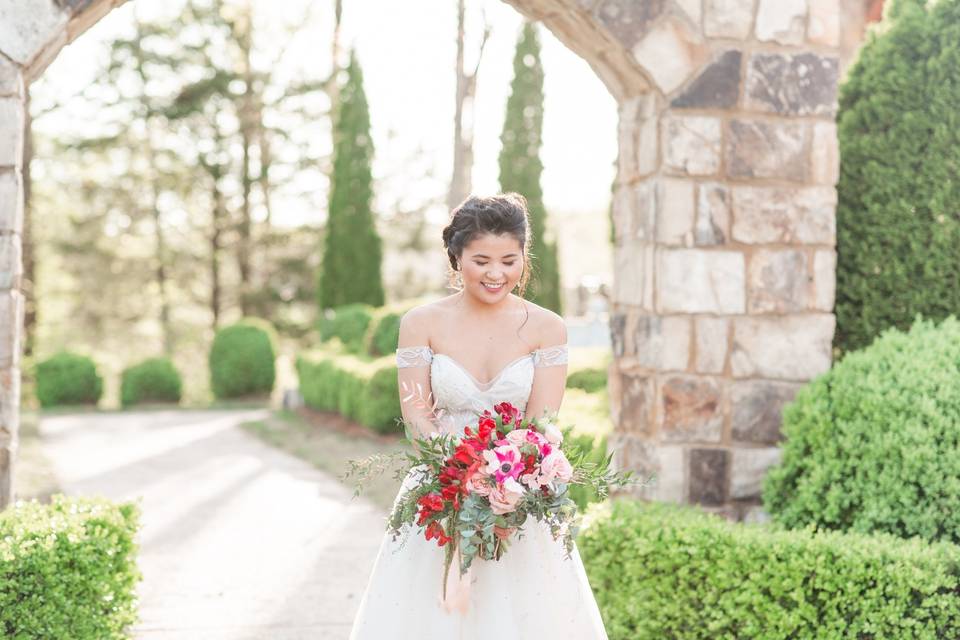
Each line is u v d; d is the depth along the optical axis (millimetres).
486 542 2615
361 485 2740
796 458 4367
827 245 4875
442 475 2623
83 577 3635
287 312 24875
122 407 17609
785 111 4816
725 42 4758
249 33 23500
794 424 4484
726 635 3678
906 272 5039
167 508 7859
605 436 5277
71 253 23688
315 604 5090
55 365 17562
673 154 4738
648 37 4684
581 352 10742
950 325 4434
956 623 3502
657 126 4766
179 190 23766
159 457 10883
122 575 3934
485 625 2799
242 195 24125
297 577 5672
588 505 4477
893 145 5055
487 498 2566
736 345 4805
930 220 5000
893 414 4012
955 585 3477
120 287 24297
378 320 13203
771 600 3648
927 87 5000
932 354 4156
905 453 3889
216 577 5660
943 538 3771
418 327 2947
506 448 2521
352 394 12039
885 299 5078
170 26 23109
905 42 5062
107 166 24047
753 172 4801
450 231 2842
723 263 4789
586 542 4227
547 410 2699
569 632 2871
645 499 4832
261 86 23766
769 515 4727
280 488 8805
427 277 25859
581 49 4949
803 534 3756
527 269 3061
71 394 17594
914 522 3879
